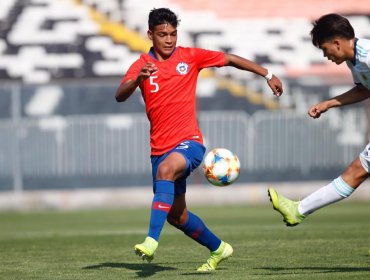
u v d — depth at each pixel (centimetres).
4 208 7581
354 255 3056
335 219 5869
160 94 2550
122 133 7694
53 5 8956
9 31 8775
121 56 8600
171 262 3009
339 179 2425
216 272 2636
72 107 8262
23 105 8281
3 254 3447
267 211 6812
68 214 7025
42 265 2978
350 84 8338
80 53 8625
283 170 7856
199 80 8394
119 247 3659
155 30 2561
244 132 7794
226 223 5522
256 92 8425
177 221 2648
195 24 8925
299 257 3028
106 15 8888
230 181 2650
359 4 9269
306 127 7881
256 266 2798
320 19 2397
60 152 7638
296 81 8362
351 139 7938
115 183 7719
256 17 9062
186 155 2502
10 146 7588
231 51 8806
